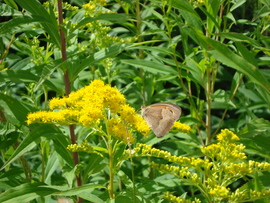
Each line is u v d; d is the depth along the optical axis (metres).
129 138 3.06
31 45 4.60
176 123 3.40
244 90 5.93
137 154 3.16
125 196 3.15
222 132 3.12
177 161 3.12
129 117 3.16
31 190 3.01
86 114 3.09
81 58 5.36
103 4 4.83
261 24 4.69
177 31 6.94
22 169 3.91
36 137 3.13
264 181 3.54
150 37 6.93
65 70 3.64
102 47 4.88
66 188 3.00
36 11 3.62
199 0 4.71
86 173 3.52
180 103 5.40
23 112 3.52
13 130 3.62
